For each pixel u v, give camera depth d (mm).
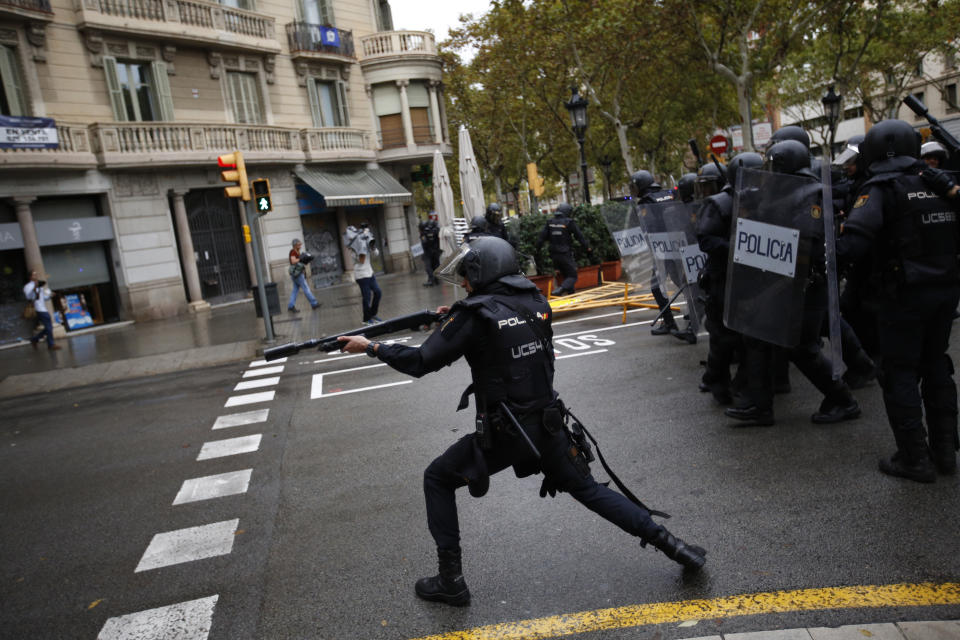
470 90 34875
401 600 3309
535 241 13656
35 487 5777
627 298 11172
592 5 21375
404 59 27609
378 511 4418
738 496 4004
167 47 20672
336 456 5648
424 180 30016
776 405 5570
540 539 3771
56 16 18156
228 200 22578
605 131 34375
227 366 10852
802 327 4676
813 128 41312
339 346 3180
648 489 4262
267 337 12266
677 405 5887
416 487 4754
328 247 26125
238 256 22859
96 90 19078
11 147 16469
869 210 3812
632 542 3631
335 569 3701
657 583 3197
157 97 20594
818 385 4957
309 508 4609
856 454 4387
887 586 2941
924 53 30469
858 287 5539
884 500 3723
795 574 3121
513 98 32312
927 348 3955
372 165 27922
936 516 3486
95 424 7883
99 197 19078
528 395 3004
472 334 2973
